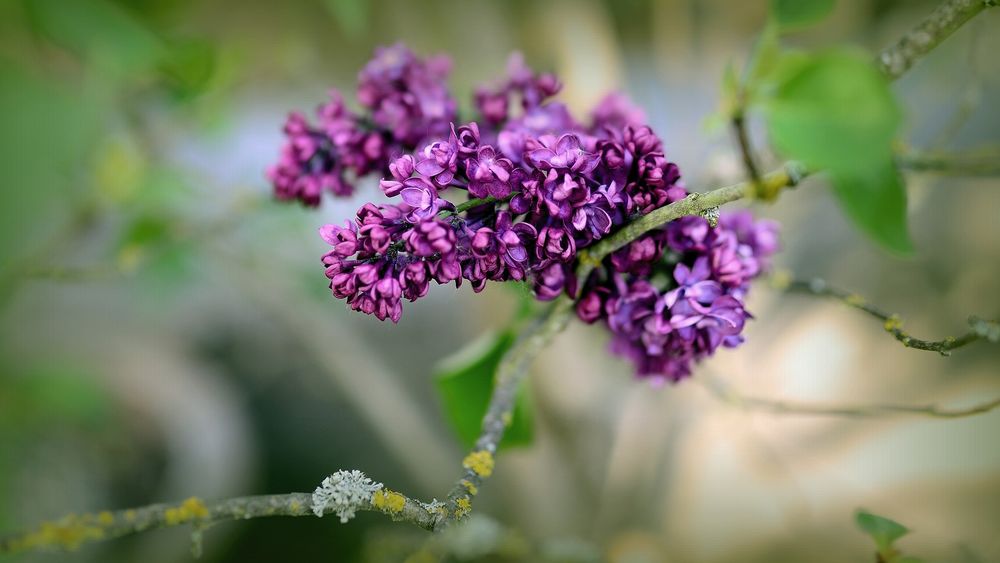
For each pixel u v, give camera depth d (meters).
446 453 1.59
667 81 1.55
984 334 0.69
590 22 1.23
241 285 1.53
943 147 0.82
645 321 0.71
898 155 0.80
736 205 0.79
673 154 1.26
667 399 1.49
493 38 1.15
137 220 1.05
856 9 1.49
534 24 1.16
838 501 1.38
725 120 0.73
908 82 1.54
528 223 0.68
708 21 1.63
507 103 0.75
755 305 1.63
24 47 0.85
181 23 1.07
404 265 0.67
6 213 0.77
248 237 1.29
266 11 1.29
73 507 1.30
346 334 1.53
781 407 0.82
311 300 1.42
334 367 1.46
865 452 1.42
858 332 1.58
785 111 0.70
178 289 1.34
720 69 1.60
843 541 1.34
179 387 1.54
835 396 1.50
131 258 0.99
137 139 1.02
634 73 1.66
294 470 1.66
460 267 0.67
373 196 1.20
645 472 1.46
